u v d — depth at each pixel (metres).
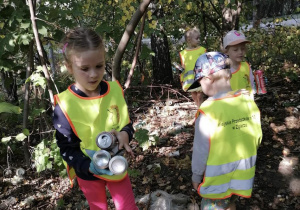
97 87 1.75
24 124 3.52
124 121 1.76
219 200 1.90
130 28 2.61
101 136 1.58
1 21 3.19
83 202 2.99
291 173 2.96
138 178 3.19
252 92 3.04
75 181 3.28
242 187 1.81
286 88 5.15
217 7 6.70
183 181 3.02
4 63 3.23
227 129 1.78
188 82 4.53
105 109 1.74
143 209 2.66
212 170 1.79
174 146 3.72
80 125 1.69
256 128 1.87
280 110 4.29
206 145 1.78
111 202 2.86
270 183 2.87
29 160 3.68
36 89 3.52
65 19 3.28
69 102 1.68
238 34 2.86
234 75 2.94
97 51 1.49
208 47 6.91
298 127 3.77
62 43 1.61
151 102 5.33
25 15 3.03
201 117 1.79
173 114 4.72
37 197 3.20
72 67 1.57
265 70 6.22
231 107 1.80
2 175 3.67
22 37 2.97
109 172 1.58
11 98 4.73
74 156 1.68
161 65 6.54
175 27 6.19
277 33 7.07
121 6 3.64
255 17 8.45
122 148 1.64
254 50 6.55
